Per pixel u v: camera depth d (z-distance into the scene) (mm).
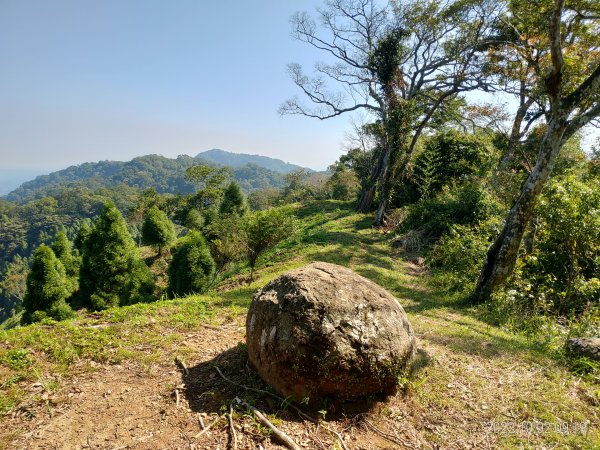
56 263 14789
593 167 15961
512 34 12617
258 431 2895
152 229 24156
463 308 7809
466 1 14711
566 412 3660
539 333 6355
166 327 5270
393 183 17406
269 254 13359
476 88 15344
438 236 14047
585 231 7609
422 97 20359
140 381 3719
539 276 8375
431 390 3877
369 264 11328
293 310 3256
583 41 9375
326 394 3221
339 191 39250
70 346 4340
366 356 3186
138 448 2748
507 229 7754
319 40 21500
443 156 19656
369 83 20734
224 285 11492
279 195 63031
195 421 3059
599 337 5840
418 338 5480
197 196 38594
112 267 15055
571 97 6969
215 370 3891
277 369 3232
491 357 4898
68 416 3129
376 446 2975
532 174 7465
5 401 3266
